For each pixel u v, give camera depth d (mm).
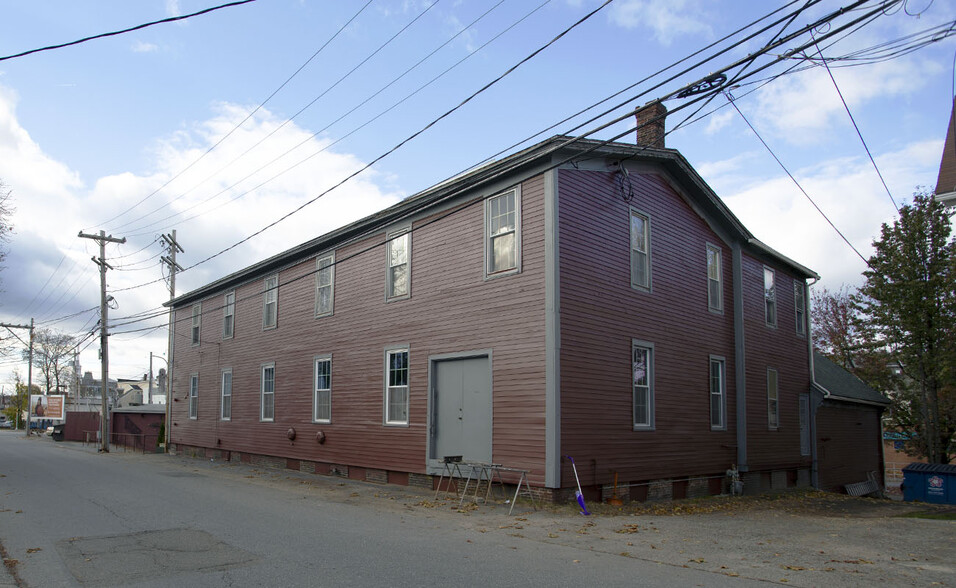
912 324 25031
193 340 29281
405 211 17156
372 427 17812
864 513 15609
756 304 20750
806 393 23250
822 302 42156
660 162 16984
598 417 14055
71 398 90625
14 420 90062
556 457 12883
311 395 20578
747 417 19344
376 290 18328
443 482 15297
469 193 15664
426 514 12055
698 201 18500
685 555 8742
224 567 7473
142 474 19016
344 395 19109
